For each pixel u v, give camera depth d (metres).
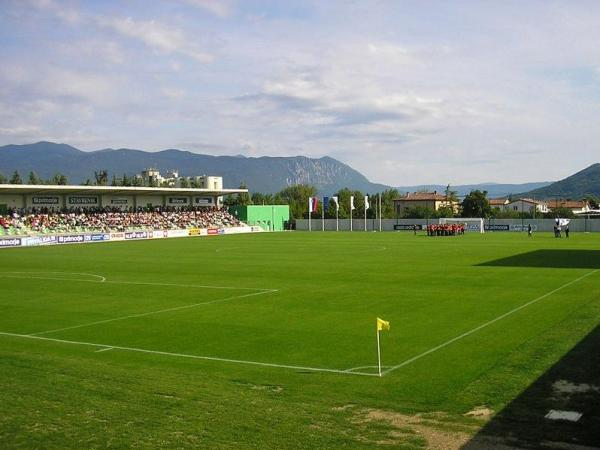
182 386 14.17
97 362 17.97
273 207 132.88
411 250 61.91
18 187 91.94
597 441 10.33
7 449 10.17
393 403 13.08
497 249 61.53
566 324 21.73
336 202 126.38
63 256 61.06
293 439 10.45
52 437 10.66
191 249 69.31
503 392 13.57
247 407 12.36
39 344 21.08
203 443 10.30
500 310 25.61
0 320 25.84
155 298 31.33
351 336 21.19
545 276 37.22
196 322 24.53
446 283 34.84
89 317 26.25
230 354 18.92
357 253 59.09
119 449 10.11
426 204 188.75
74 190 99.75
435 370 16.28
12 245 80.69
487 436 10.61
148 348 20.06
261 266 47.16
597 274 37.94
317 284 35.50
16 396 13.09
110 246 77.81
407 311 25.94
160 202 119.19
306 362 17.69
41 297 32.44
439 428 11.09
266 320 24.61
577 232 102.88
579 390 13.40
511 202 197.88
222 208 131.88
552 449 9.98
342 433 10.77
